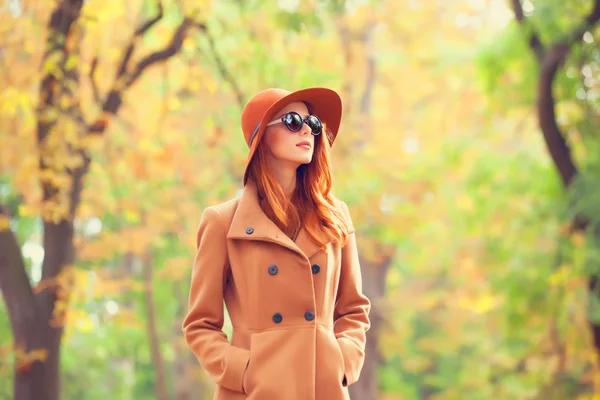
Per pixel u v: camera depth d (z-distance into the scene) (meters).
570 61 11.41
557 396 13.68
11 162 9.52
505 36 12.26
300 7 10.60
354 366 2.66
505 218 15.20
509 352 15.86
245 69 11.38
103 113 9.77
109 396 18.78
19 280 9.54
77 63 9.70
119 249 13.85
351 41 17.36
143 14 12.02
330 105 2.79
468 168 17.20
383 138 19.23
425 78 20.62
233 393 2.60
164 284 19.30
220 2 12.41
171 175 12.78
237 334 2.65
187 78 11.20
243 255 2.66
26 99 9.28
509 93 12.73
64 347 17.47
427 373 27.00
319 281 2.65
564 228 11.60
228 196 14.16
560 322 12.78
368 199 15.91
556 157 11.37
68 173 9.56
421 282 26.31
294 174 2.78
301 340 2.56
